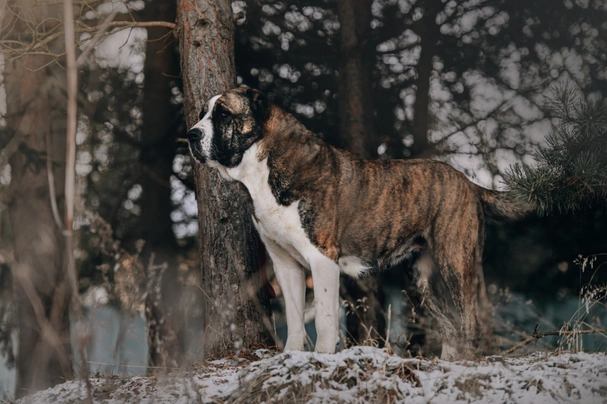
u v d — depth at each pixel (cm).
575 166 566
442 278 571
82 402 414
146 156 927
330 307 517
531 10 940
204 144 526
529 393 359
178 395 397
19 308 834
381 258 567
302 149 533
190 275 910
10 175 881
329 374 373
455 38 984
